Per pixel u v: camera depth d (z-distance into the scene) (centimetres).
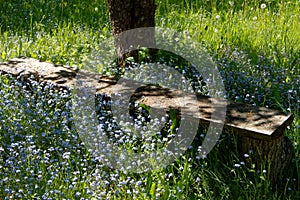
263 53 749
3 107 640
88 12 908
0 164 588
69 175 575
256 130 573
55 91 650
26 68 700
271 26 819
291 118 586
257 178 579
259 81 685
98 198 554
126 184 575
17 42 790
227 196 563
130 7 714
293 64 734
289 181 589
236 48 743
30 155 586
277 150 584
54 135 612
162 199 559
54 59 751
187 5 881
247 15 862
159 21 846
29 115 629
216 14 855
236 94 676
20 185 563
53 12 905
